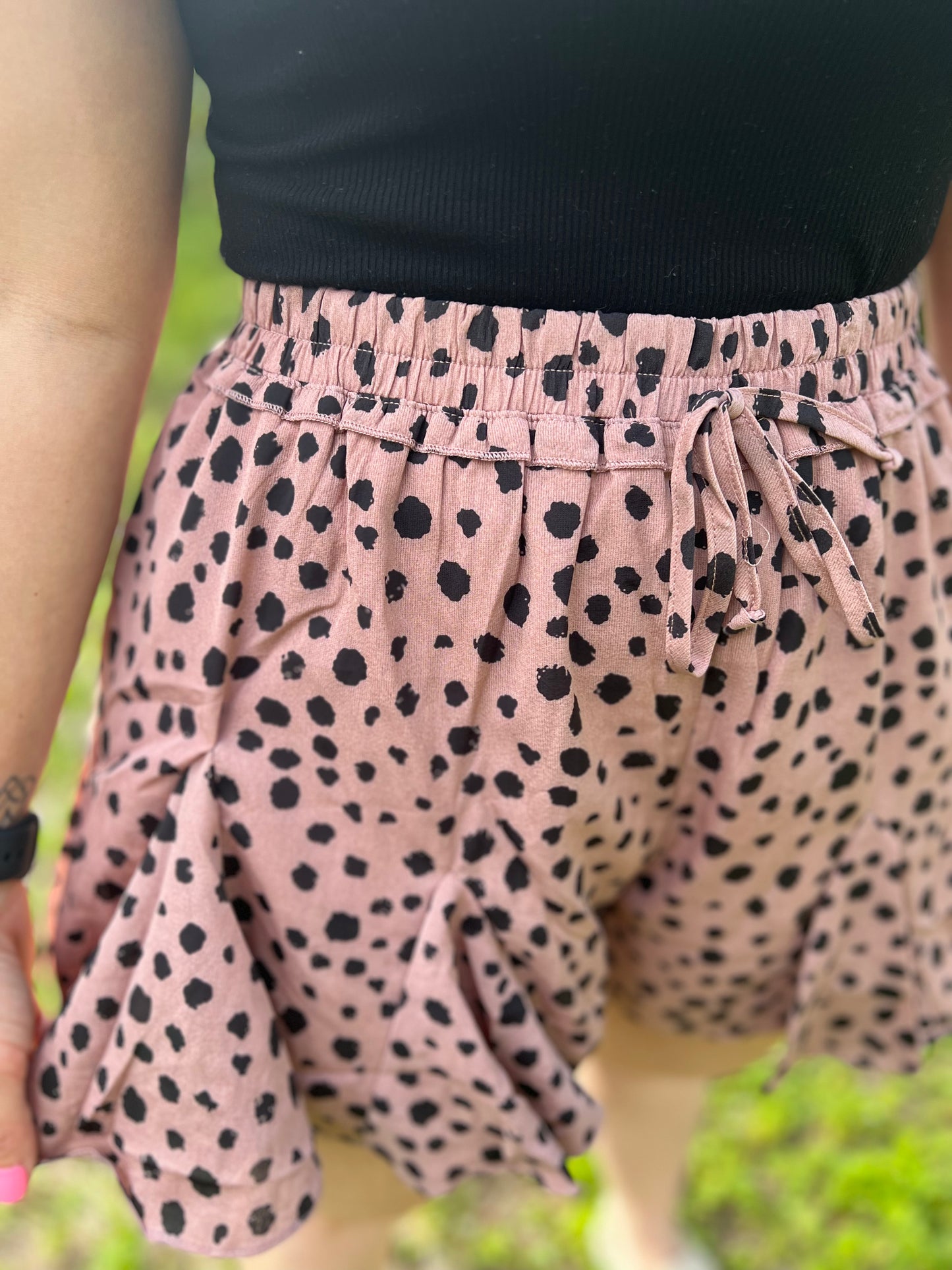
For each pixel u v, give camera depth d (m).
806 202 0.91
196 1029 0.98
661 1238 1.79
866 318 0.99
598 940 1.16
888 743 1.13
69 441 0.94
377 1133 1.15
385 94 0.86
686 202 0.89
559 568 0.91
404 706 0.96
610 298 0.91
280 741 0.99
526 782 0.99
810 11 0.82
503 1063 1.11
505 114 0.85
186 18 0.91
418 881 1.04
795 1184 2.01
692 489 0.91
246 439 0.96
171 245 1.00
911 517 1.04
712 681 1.01
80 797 1.16
